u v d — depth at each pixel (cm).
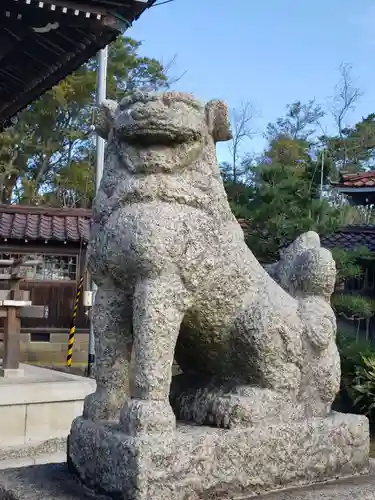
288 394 200
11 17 555
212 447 176
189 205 190
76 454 193
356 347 708
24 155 2123
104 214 192
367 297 915
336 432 205
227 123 196
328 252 221
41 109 2030
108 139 204
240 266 198
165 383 176
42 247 1199
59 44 604
